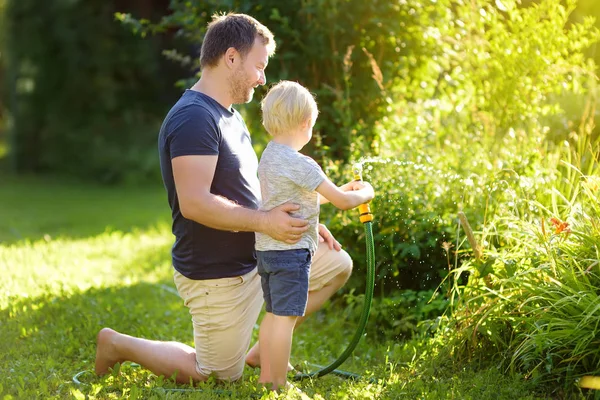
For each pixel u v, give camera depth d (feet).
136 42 47.70
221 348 11.38
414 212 14.78
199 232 11.09
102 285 18.21
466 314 11.93
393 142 16.93
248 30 11.19
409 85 19.85
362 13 18.35
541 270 11.47
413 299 14.10
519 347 11.07
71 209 35.04
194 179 10.59
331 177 16.44
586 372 10.71
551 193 13.71
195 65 20.67
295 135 11.23
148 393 11.08
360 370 12.55
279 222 10.50
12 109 48.49
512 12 17.35
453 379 11.24
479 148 16.30
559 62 17.10
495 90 17.43
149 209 35.01
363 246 15.30
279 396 10.58
